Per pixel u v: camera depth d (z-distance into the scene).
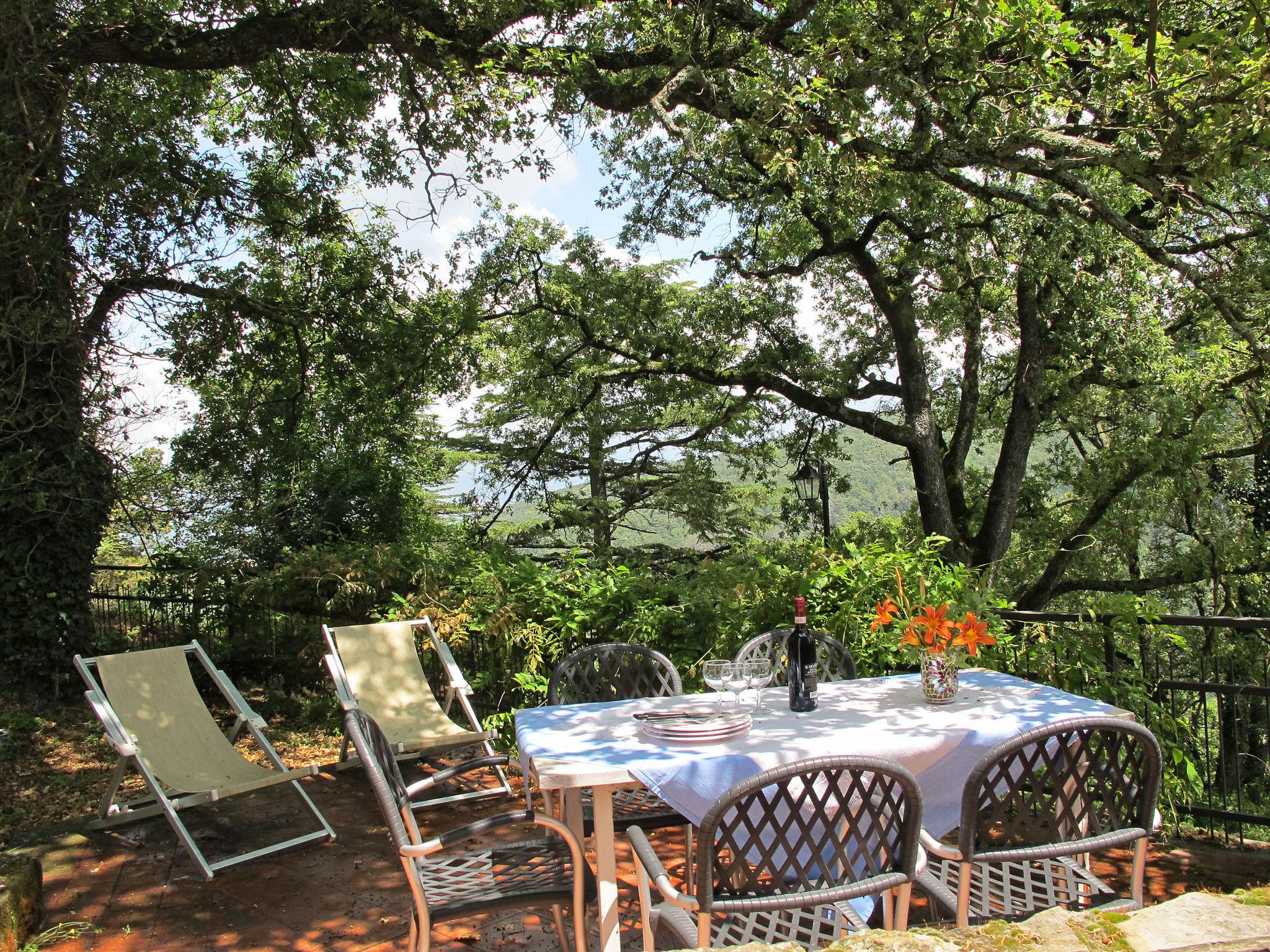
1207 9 6.75
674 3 7.98
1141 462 13.11
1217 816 4.16
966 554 14.70
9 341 6.94
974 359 15.89
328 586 6.49
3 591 7.04
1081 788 2.40
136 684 4.50
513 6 7.72
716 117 8.20
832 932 2.43
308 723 6.65
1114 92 6.17
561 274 15.89
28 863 3.38
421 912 2.44
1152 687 4.46
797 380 15.73
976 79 6.79
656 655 3.90
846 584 4.97
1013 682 3.65
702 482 23.48
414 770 5.39
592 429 21.70
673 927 2.26
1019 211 11.07
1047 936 1.39
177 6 8.04
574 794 3.11
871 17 7.05
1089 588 16.33
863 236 13.52
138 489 8.45
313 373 11.21
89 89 8.14
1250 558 14.30
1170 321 13.45
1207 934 1.37
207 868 3.75
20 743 6.08
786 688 3.65
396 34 8.01
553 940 3.12
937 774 2.88
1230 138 4.64
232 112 10.61
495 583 5.52
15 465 7.02
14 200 6.88
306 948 3.14
